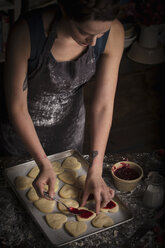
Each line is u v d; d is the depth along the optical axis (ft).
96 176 5.20
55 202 5.29
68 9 4.05
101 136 5.48
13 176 5.64
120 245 4.68
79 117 6.72
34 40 4.96
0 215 5.01
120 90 11.85
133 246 4.62
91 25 4.02
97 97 5.59
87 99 11.41
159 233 4.73
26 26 4.90
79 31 4.22
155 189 5.07
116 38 5.35
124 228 4.89
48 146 6.81
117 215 5.07
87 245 4.67
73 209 5.16
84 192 5.17
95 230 4.90
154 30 12.51
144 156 6.02
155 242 4.66
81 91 6.31
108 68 5.52
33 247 4.63
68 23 4.28
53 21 4.89
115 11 3.98
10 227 4.86
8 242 4.68
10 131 6.45
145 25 12.39
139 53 12.90
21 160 5.95
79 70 5.52
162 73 12.55
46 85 5.63
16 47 4.96
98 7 3.84
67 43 5.18
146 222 4.85
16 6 11.49
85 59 5.42
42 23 4.92
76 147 7.12
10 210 5.09
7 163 5.87
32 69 5.33
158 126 10.94
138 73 12.44
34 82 5.57
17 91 5.15
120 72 12.45
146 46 12.87
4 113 6.32
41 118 6.28
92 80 11.99
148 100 11.68
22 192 5.42
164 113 11.35
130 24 13.51
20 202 5.21
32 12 5.02
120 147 10.19
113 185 5.53
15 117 5.24
